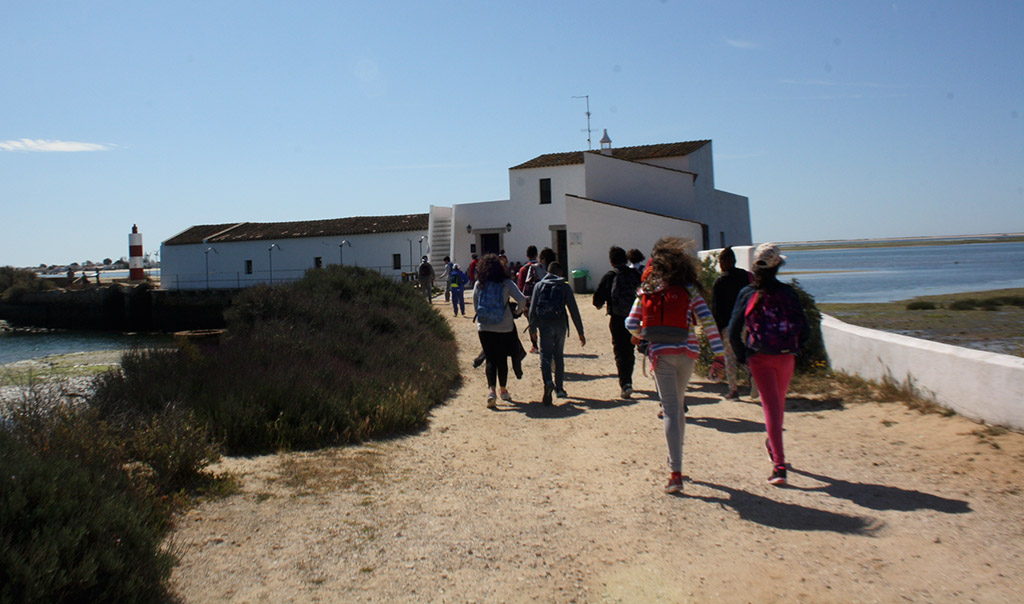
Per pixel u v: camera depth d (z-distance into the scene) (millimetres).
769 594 4039
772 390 5824
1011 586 3896
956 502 5070
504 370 10219
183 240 58906
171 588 4117
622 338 9969
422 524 5258
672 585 4230
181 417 6785
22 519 3742
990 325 24188
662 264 6082
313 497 5801
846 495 5441
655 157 36531
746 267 12242
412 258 50531
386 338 13414
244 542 4820
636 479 6277
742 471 6266
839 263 97562
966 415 6902
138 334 49281
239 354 9883
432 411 9719
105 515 3992
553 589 4223
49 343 39062
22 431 5605
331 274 18094
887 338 8758
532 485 6266
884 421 7316
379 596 4109
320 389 8586
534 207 40812
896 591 3957
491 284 10008
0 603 3312
